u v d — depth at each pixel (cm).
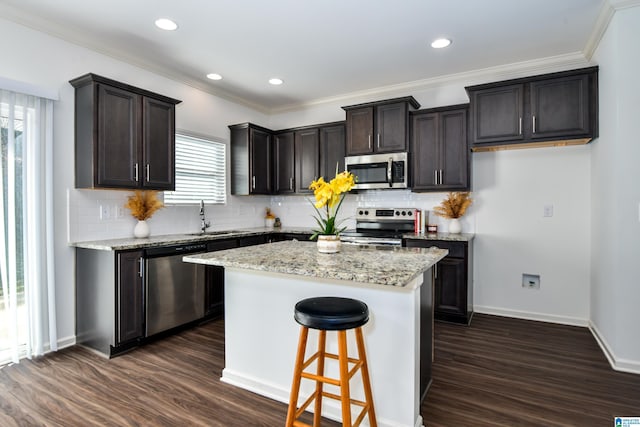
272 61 343
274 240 435
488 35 293
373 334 181
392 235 373
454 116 362
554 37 296
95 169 274
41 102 265
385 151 389
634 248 238
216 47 312
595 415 190
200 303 337
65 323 286
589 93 293
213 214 425
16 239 253
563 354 269
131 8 250
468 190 357
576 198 334
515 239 361
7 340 252
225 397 211
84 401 205
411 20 268
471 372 241
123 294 270
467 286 337
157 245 295
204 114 414
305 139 454
